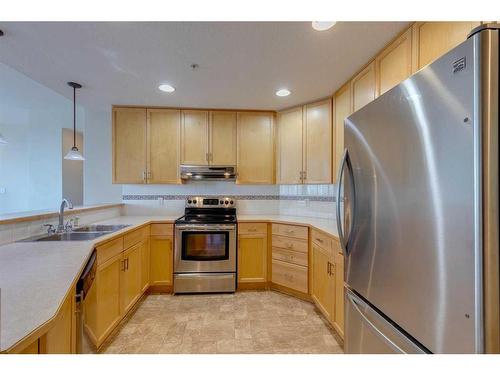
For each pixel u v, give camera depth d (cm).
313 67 208
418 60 146
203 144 315
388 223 106
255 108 313
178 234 278
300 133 298
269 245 292
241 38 169
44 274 106
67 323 104
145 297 271
